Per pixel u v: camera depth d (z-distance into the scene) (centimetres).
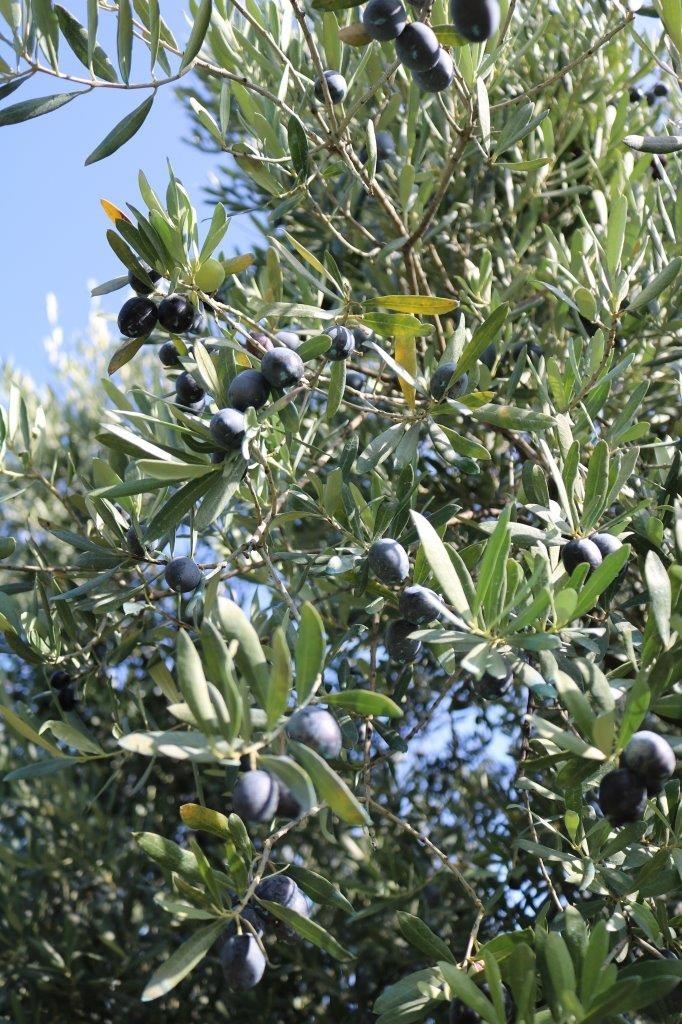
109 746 195
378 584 110
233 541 141
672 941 105
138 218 105
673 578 98
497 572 98
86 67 105
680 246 127
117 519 118
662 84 157
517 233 161
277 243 111
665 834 105
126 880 190
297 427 105
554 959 92
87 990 176
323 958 166
